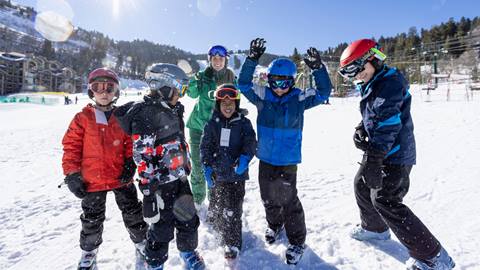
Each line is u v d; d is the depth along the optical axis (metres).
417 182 4.23
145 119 2.20
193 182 3.55
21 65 71.81
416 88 37.38
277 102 2.62
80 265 2.36
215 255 2.62
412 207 3.45
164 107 2.28
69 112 23.00
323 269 2.39
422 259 2.16
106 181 2.38
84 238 2.37
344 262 2.47
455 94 28.39
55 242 2.90
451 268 2.18
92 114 2.39
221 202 2.63
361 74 2.30
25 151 7.80
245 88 2.66
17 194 4.31
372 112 2.22
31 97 55.38
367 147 2.23
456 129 8.09
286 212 2.57
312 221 3.21
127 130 2.23
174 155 2.31
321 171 5.12
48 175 5.42
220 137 2.66
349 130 9.36
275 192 2.61
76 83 86.44
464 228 2.91
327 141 7.73
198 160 3.49
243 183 2.68
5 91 68.25
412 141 2.32
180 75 2.37
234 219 2.58
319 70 2.60
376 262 2.45
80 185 2.27
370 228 2.72
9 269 2.47
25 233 3.08
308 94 2.64
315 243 2.76
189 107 18.53
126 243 2.85
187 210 2.38
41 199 4.09
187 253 2.41
